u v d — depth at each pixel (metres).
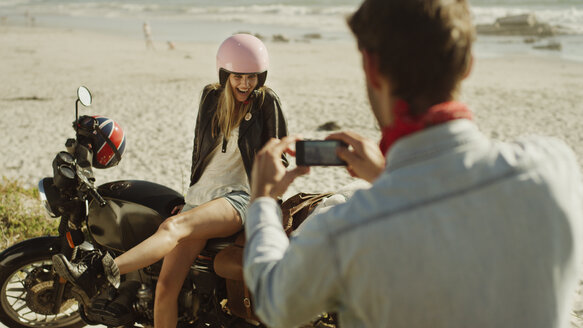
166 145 9.03
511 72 18.83
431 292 1.01
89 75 17.45
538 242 1.04
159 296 2.72
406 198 1.02
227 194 2.83
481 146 1.05
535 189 1.05
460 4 1.08
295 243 1.10
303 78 17.08
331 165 1.39
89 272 2.71
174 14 54.25
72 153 2.85
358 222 1.03
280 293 1.11
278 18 47.25
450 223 1.01
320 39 33.06
